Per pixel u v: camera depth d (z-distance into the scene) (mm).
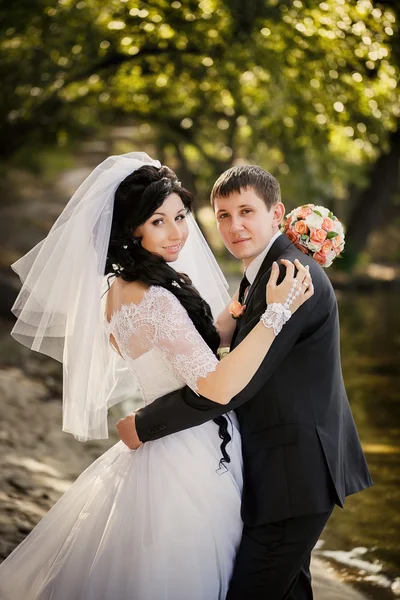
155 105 11148
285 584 2555
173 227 2615
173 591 2471
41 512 3959
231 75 8633
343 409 2723
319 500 2494
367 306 13352
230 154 16312
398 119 8500
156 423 2547
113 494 2645
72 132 15281
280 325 2396
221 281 3051
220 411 2475
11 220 18016
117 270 2625
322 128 8914
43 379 7254
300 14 6895
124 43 8250
